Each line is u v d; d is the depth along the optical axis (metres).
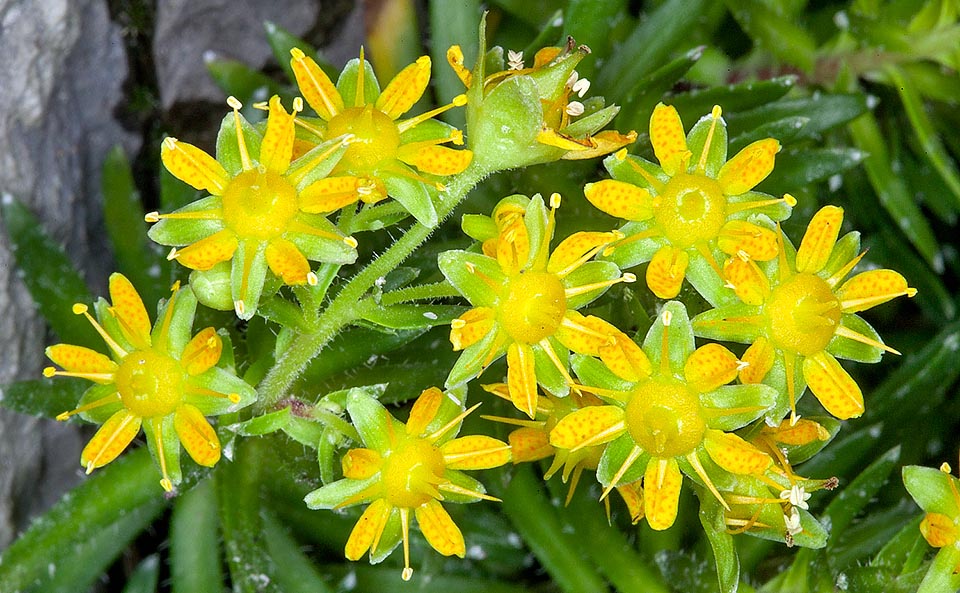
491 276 0.14
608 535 0.16
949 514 0.15
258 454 0.16
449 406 0.14
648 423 0.14
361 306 0.15
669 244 0.14
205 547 0.16
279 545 0.16
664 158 0.14
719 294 0.14
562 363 0.14
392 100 0.14
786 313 0.14
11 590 0.16
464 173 0.14
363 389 0.14
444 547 0.14
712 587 0.16
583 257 0.14
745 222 0.14
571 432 0.14
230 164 0.14
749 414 0.14
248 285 0.14
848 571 0.16
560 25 0.16
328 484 0.14
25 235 0.16
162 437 0.14
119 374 0.14
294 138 0.14
